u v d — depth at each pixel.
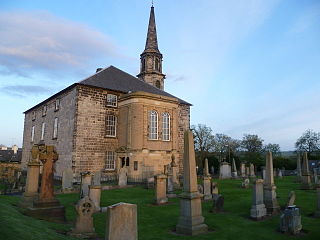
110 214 6.45
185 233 9.92
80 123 28.44
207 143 64.69
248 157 60.97
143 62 49.09
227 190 21.33
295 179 31.77
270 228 10.86
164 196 15.98
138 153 28.55
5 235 6.14
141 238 9.35
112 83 32.53
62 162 29.97
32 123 43.56
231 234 9.97
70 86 29.66
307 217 12.70
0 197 15.80
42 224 9.30
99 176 20.34
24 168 44.09
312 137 66.81
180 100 38.22
